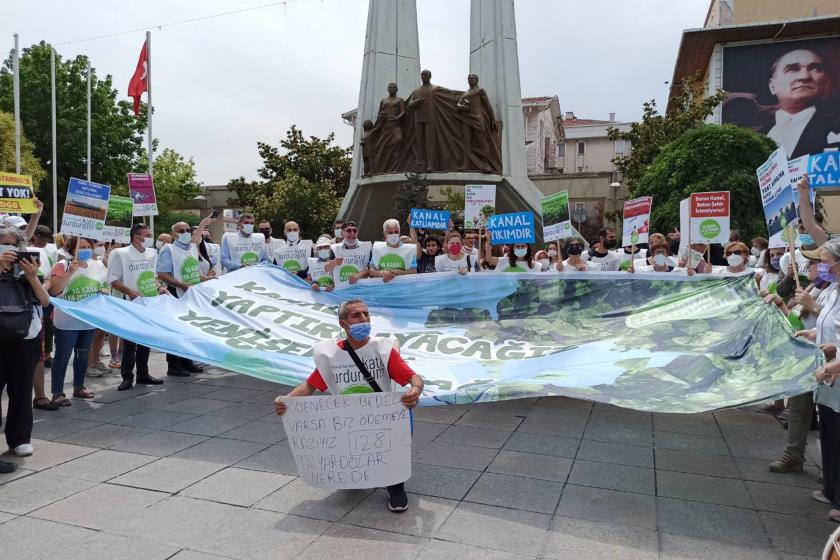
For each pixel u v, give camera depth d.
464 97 16.83
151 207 10.18
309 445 4.17
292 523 4.02
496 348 6.45
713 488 4.67
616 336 6.20
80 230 6.68
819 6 33.91
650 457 5.35
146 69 20.41
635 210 8.77
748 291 6.25
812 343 4.50
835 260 4.24
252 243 10.10
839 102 30.89
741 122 32.22
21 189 7.42
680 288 6.72
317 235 27.27
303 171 31.70
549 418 6.58
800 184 5.52
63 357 6.93
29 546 3.68
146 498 4.40
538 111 45.41
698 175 22.94
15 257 5.03
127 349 7.82
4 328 4.89
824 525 4.06
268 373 6.09
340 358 4.29
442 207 21.11
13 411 5.22
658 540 3.83
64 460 5.17
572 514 4.18
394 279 7.74
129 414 6.65
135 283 7.80
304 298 7.85
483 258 9.81
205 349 6.40
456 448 5.56
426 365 6.13
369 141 17.83
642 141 28.38
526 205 18.06
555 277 7.17
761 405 7.14
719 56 32.62
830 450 4.17
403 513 4.18
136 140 38.16
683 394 4.66
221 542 3.75
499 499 4.43
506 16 18.45
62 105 34.69
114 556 3.58
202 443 5.64
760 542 3.82
